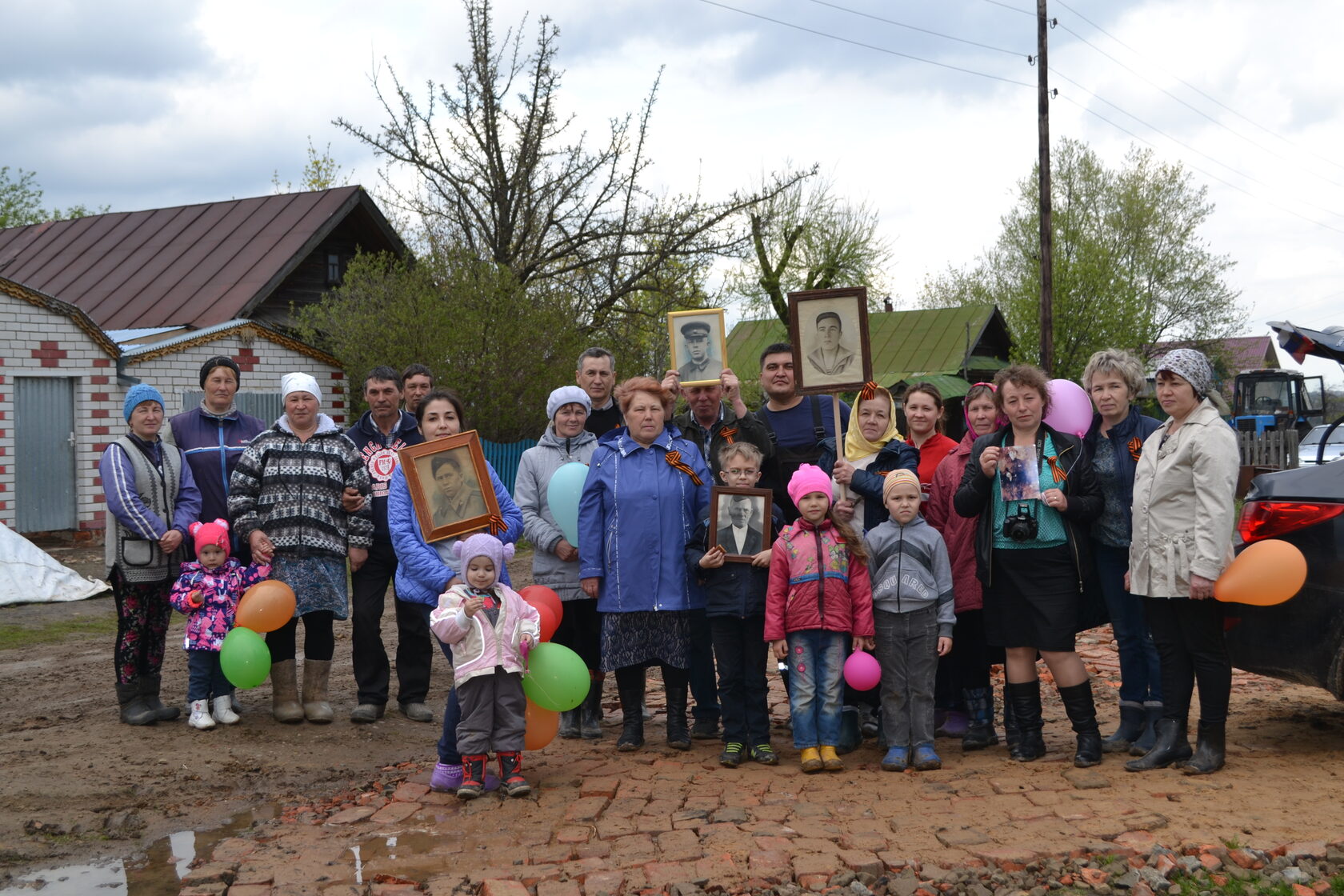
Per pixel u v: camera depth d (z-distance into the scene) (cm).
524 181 2238
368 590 670
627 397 596
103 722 645
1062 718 659
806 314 590
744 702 569
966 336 3506
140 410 628
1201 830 418
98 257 2189
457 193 2250
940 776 523
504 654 501
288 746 605
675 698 598
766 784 518
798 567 541
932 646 544
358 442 682
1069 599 526
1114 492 550
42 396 1584
